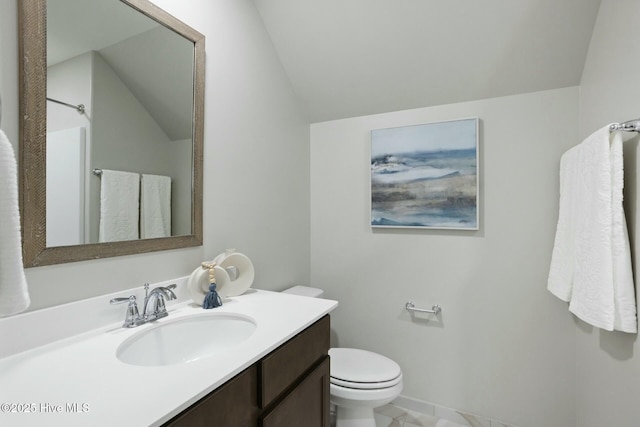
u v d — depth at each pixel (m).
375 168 2.05
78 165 0.95
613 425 1.20
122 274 1.07
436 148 1.88
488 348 1.80
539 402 1.69
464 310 1.85
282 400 0.96
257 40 1.72
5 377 0.70
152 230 1.16
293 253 2.07
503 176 1.76
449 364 1.89
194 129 1.32
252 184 1.68
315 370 1.15
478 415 1.82
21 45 0.82
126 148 1.08
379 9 1.57
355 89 1.97
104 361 0.78
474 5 1.46
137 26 1.11
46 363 0.77
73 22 0.94
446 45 1.63
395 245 2.03
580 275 1.25
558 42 1.48
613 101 1.22
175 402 0.61
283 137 1.96
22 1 0.82
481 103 1.80
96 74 0.99
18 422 0.55
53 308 0.88
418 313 1.97
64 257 0.91
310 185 2.28
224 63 1.49
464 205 1.82
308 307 1.23
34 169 0.85
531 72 1.62
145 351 0.99
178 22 1.24
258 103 1.73
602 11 1.30
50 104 0.88
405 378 2.00
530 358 1.71
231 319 1.16
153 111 1.17
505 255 1.76
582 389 1.52
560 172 1.55
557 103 1.64
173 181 1.24
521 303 1.72
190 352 1.10
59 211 0.90
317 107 2.16
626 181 1.16
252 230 1.68
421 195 1.93
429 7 1.51
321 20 1.69
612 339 1.21
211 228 1.42
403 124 1.99
